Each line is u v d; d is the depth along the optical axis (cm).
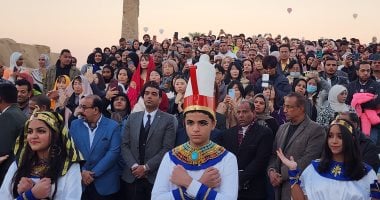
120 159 643
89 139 620
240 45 1748
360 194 418
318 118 720
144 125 639
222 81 866
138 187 619
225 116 712
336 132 431
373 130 702
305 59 1362
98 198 614
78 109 664
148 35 1772
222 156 353
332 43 1758
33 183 379
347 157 427
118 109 729
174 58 1270
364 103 710
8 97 573
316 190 430
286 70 1096
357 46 1914
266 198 609
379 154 547
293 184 441
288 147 567
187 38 1952
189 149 357
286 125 594
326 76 985
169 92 884
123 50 1638
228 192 340
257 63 1003
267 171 587
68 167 385
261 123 671
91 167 611
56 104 810
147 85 646
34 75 1154
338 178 428
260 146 593
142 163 627
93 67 1255
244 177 580
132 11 2342
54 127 387
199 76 353
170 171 356
